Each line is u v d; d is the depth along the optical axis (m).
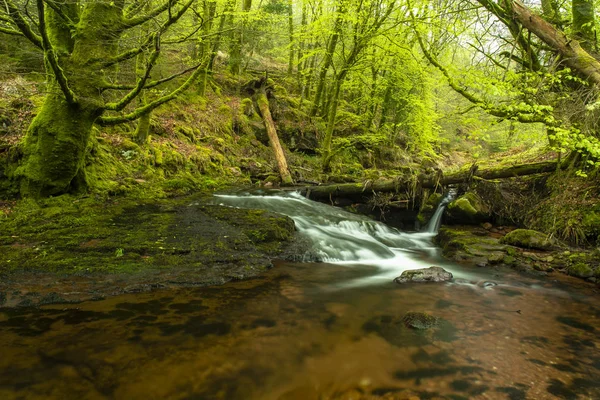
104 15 6.13
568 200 7.54
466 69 8.05
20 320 3.15
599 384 2.66
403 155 20.44
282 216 7.41
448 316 3.90
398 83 15.19
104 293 3.78
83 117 6.23
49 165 6.16
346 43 12.89
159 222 6.18
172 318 3.40
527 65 8.48
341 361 2.87
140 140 9.84
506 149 20.47
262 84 16.69
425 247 7.82
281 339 3.17
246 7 15.07
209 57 6.70
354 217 9.01
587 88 6.99
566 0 8.69
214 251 5.22
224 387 2.45
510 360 2.98
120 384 2.39
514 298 4.56
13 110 7.37
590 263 5.70
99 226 5.58
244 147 14.29
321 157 15.65
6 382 2.32
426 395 2.47
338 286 4.74
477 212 8.52
